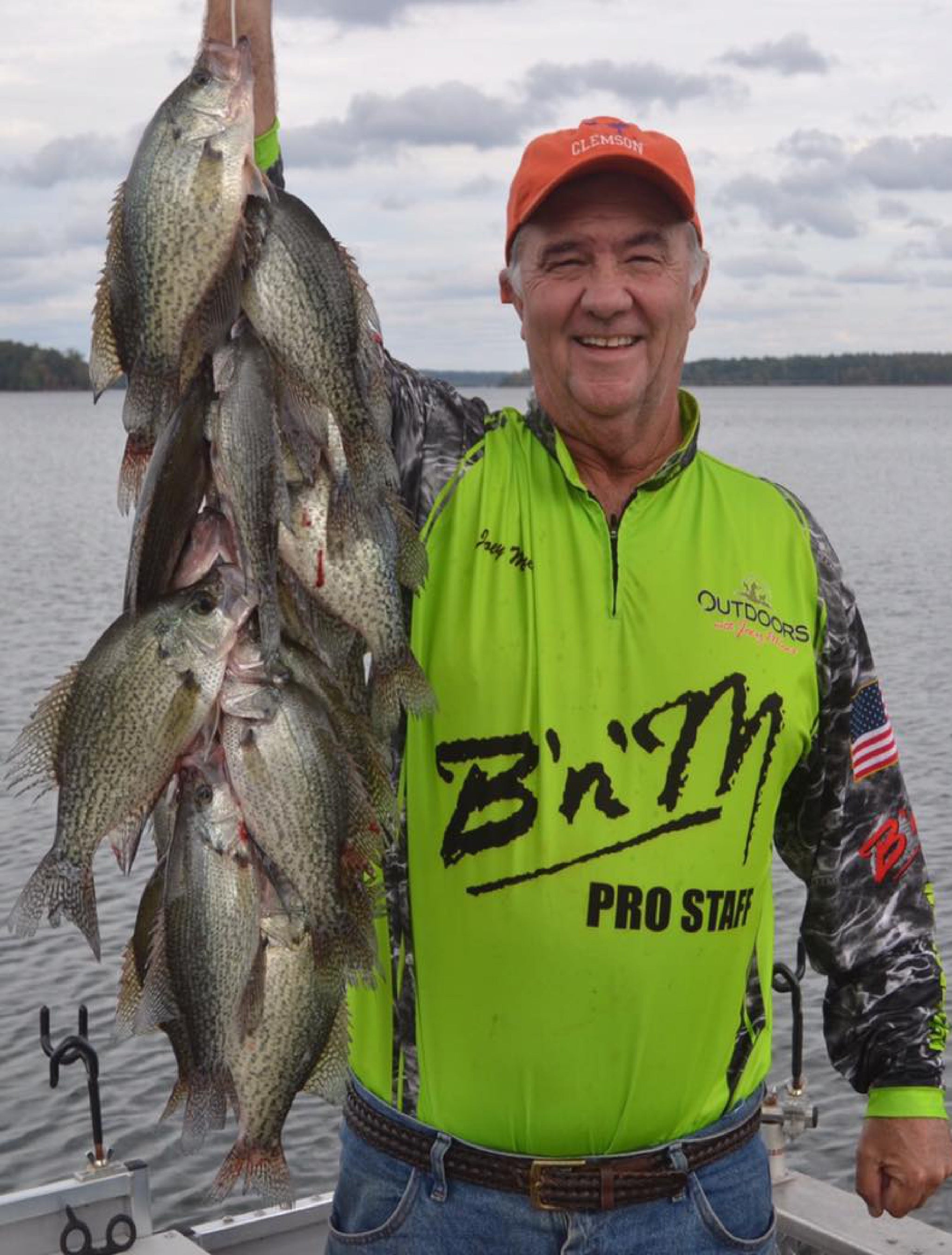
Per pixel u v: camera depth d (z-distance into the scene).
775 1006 12.09
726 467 3.03
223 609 2.26
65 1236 3.66
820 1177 9.70
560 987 2.73
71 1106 10.62
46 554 48.84
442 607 2.79
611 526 2.86
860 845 3.12
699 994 2.80
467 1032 2.76
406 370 2.89
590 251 2.84
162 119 2.23
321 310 2.29
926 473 96.44
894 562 46.22
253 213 2.26
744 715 2.83
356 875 2.37
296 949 2.34
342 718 2.38
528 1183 2.73
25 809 17.36
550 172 2.84
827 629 2.98
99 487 86.19
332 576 2.36
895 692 25.75
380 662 2.43
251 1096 2.36
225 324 2.23
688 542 2.88
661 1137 2.79
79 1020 3.84
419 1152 2.77
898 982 3.13
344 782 2.34
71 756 2.27
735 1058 2.91
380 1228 2.81
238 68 2.24
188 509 2.25
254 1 2.55
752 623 2.87
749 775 2.84
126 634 2.26
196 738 2.30
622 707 2.77
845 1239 3.88
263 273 2.26
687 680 2.80
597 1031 2.74
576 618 2.79
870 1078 3.15
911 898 3.17
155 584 2.27
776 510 2.99
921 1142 3.07
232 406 2.22
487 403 3.09
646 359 2.85
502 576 2.80
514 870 2.73
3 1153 9.99
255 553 2.23
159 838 2.40
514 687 2.75
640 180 2.83
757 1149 2.94
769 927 3.02
